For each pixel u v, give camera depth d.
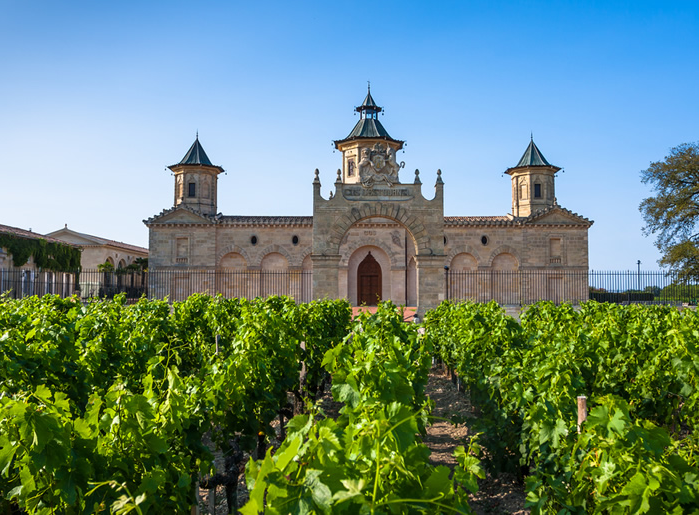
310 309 17.41
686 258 46.19
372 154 34.81
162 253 51.34
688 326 12.39
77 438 4.98
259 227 52.16
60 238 67.88
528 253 52.62
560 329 15.02
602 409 5.15
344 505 3.24
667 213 48.00
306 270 52.31
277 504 3.21
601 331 13.11
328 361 8.50
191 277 51.31
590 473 5.16
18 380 8.20
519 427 9.32
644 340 12.35
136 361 11.45
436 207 34.53
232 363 8.64
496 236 52.75
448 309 22.89
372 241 52.19
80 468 4.82
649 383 10.27
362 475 3.56
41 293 48.25
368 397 6.43
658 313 20.28
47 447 4.69
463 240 52.72
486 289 52.41
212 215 52.91
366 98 55.41
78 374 9.41
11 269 43.62
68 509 4.93
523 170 56.53
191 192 54.53
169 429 6.05
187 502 6.42
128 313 15.97
